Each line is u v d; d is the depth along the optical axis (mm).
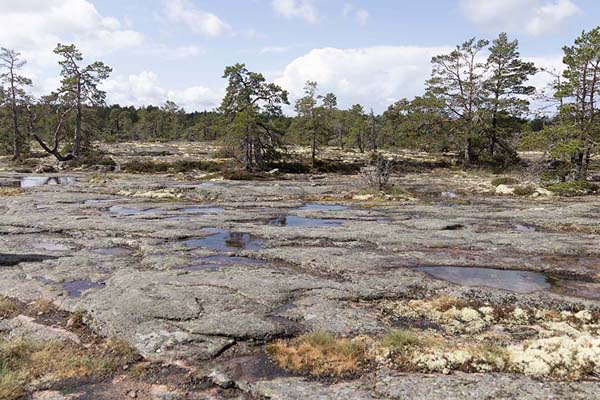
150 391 6289
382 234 16734
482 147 55500
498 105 52438
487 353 7082
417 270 12203
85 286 10719
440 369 6766
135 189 31438
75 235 16406
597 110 32812
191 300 9477
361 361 7066
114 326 8242
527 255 13875
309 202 27391
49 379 6578
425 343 7594
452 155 61375
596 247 14727
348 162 55750
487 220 20328
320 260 13047
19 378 6500
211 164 48688
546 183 34344
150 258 13156
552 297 10109
